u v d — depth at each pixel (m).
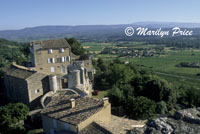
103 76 76.75
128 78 70.12
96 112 27.28
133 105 43.75
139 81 62.44
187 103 67.56
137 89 60.56
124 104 47.66
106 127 25.53
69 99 32.78
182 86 81.25
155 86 58.22
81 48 103.81
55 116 28.92
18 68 54.34
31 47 65.19
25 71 50.72
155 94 58.19
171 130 12.54
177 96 67.06
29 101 46.47
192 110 14.50
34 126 39.16
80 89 49.59
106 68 99.19
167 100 58.28
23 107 37.66
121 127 26.19
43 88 48.41
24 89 47.19
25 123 40.41
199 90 69.31
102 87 72.81
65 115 28.48
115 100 49.31
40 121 40.16
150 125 13.48
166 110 52.31
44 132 31.92
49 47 64.12
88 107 28.89
